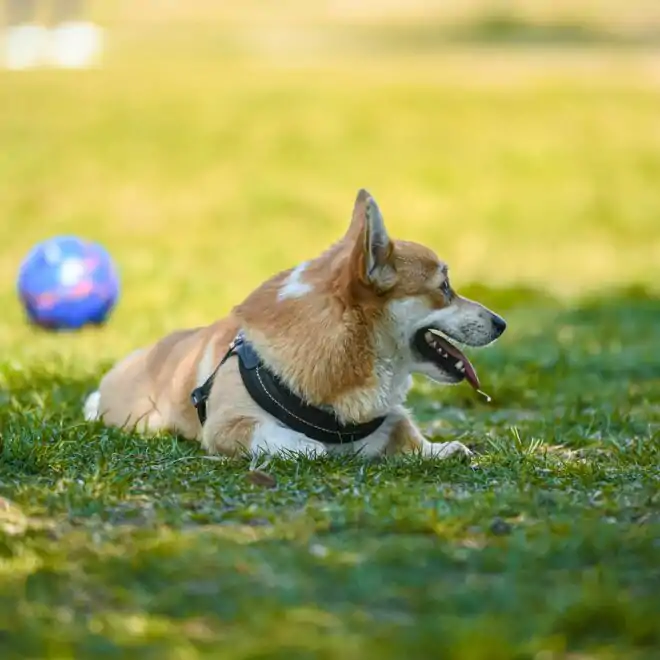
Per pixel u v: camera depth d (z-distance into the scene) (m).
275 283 9.30
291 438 8.91
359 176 35.56
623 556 6.31
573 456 9.51
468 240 29.55
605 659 5.10
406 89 47.41
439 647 5.03
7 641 5.18
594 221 31.81
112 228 29.75
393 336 8.95
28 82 47.84
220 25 82.88
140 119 41.56
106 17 79.56
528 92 47.22
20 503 7.32
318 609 5.57
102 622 5.34
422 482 8.20
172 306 19.91
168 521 6.99
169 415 10.05
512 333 17.34
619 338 16.81
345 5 94.25
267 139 39.41
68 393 12.00
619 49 66.69
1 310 19.56
